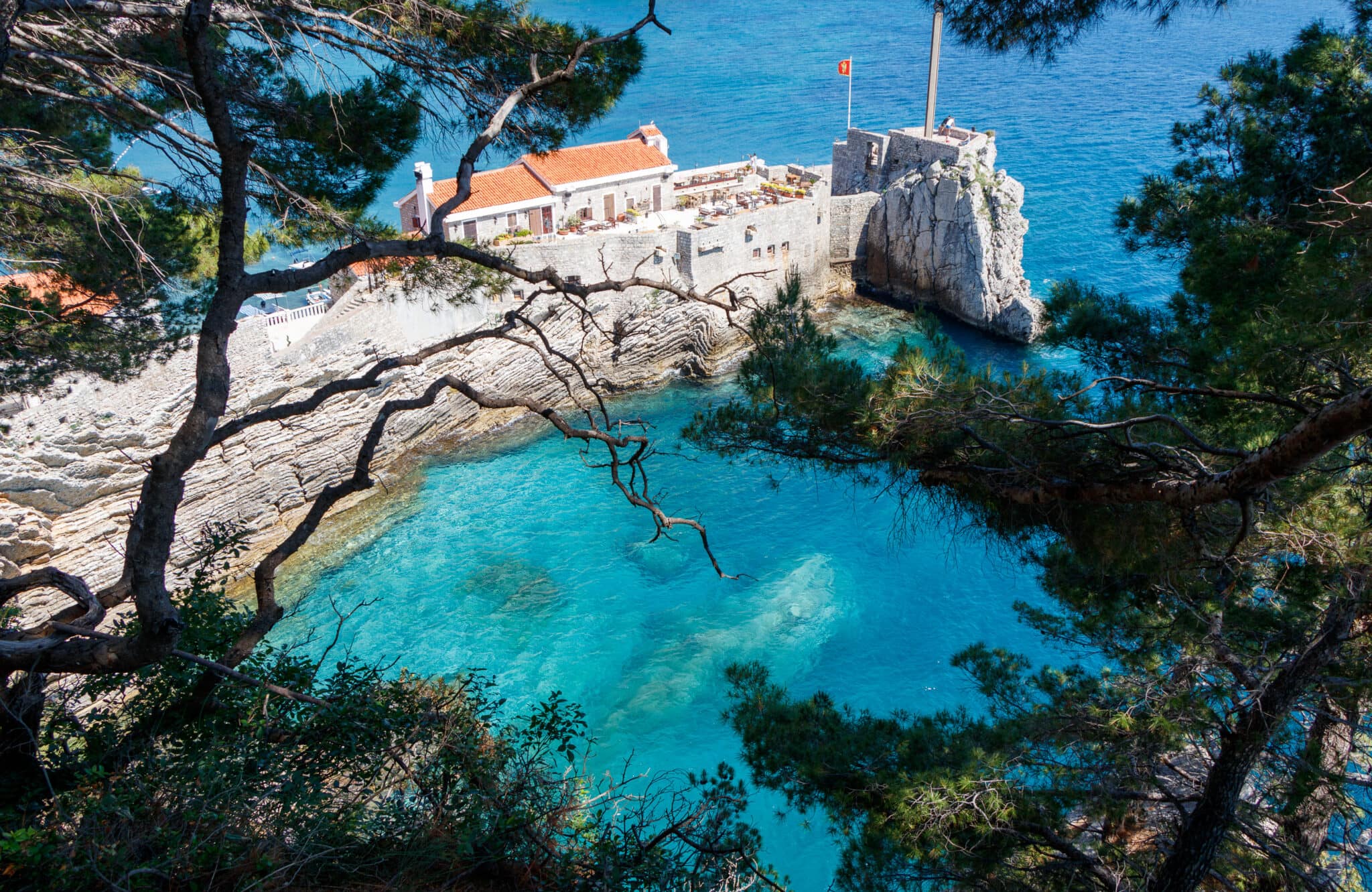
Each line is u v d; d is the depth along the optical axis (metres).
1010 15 12.17
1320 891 12.27
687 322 55.03
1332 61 13.74
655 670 34.84
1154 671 14.20
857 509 44.94
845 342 59.62
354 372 42.75
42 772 9.74
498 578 39.69
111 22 12.94
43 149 14.64
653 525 43.62
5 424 31.47
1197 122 14.97
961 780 11.41
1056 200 83.69
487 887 9.09
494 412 50.50
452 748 10.08
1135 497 9.79
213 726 9.97
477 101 12.18
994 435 10.88
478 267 13.55
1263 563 12.86
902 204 63.72
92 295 17.03
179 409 36.31
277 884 8.05
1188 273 13.82
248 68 13.16
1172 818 15.66
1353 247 10.26
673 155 100.88
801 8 191.50
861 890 11.78
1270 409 11.38
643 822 10.43
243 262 7.35
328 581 39.19
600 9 169.62
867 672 35.22
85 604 8.25
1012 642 36.41
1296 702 12.56
